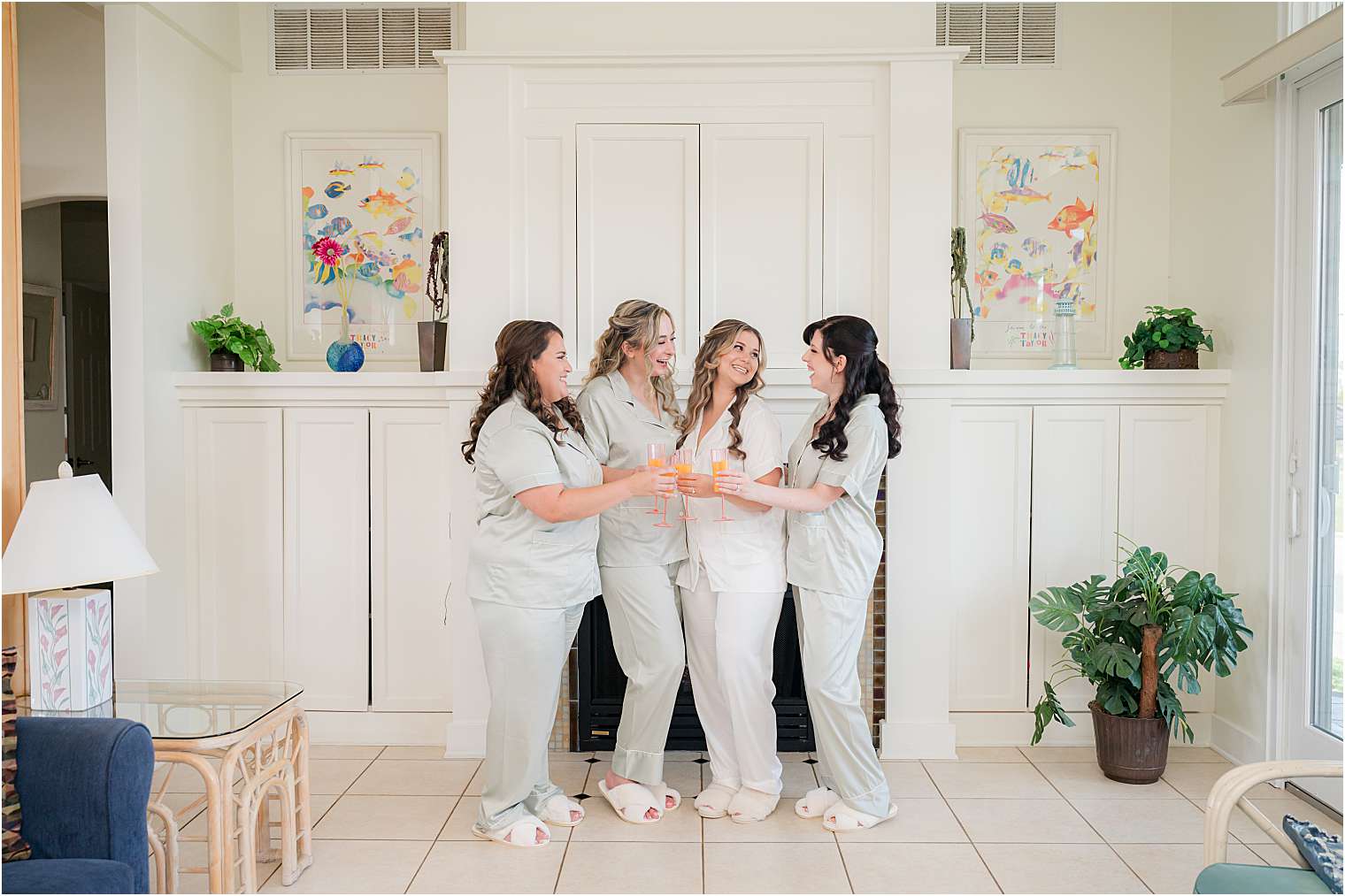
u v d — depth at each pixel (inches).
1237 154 154.2
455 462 154.7
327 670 162.6
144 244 151.3
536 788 132.3
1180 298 172.1
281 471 161.5
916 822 130.5
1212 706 161.2
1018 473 159.9
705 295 156.8
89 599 108.3
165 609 156.9
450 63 154.3
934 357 154.4
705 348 132.9
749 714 131.2
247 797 104.2
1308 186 138.8
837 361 128.7
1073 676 160.9
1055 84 175.6
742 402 132.0
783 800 138.6
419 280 178.1
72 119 167.8
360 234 178.2
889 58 152.4
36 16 167.2
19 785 87.4
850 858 119.8
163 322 157.0
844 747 128.3
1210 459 159.6
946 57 151.4
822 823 130.3
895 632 154.8
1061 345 165.2
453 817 132.6
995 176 175.8
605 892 111.1
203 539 162.2
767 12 154.9
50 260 206.5
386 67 177.8
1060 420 159.6
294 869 113.6
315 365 178.9
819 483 127.5
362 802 137.6
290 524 161.6
